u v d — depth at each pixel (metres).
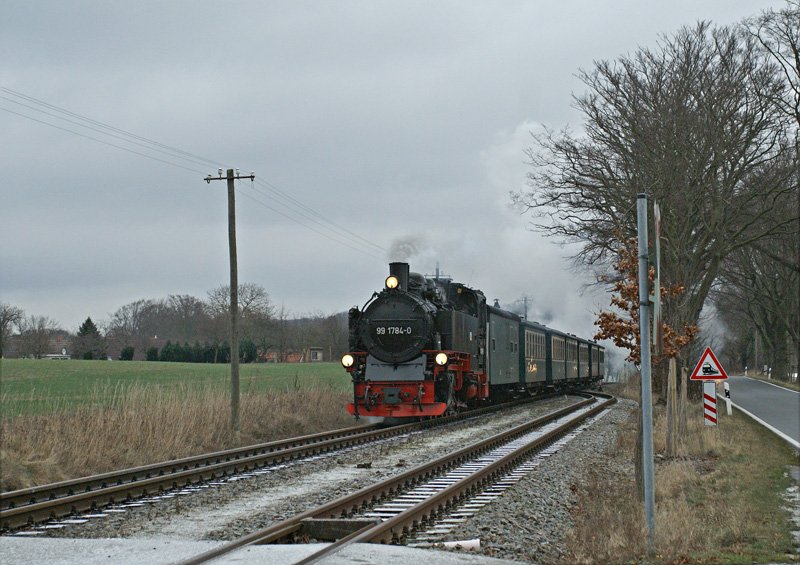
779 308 55.16
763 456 18.67
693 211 35.09
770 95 31.73
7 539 9.65
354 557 8.18
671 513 11.39
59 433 16.59
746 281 55.12
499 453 18.34
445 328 25.95
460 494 12.66
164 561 8.40
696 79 32.44
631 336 15.02
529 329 39.03
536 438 20.97
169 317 118.38
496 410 33.94
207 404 22.33
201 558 8.02
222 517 11.36
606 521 10.72
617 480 15.65
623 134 33.12
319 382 32.34
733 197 34.44
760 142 33.47
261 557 8.29
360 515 11.16
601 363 65.44
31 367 59.72
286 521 9.84
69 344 109.75
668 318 26.75
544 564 8.97
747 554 9.38
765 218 35.78
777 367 64.12
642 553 9.48
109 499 12.48
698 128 32.19
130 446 17.48
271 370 62.72
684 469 16.08
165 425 18.92
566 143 34.50
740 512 11.54
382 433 22.92
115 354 112.06
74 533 10.34
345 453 18.97
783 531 10.59
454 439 21.89
